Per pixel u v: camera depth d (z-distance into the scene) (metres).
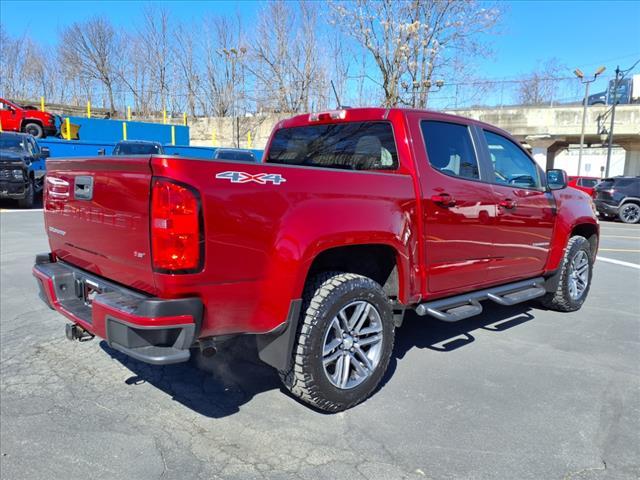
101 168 2.95
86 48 39.06
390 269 3.68
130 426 3.09
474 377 3.92
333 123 4.36
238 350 4.37
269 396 3.53
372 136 4.00
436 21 17.42
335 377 3.25
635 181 18.95
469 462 2.78
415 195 3.64
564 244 5.41
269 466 2.71
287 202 2.90
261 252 2.80
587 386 3.79
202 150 24.62
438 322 5.35
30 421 3.11
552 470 2.72
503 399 3.55
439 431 3.10
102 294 2.81
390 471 2.69
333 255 3.46
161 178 2.52
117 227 2.84
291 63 26.92
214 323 2.72
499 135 4.68
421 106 17.98
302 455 2.82
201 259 2.59
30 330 4.68
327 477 2.63
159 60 37.31
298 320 3.07
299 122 4.68
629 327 5.25
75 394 3.48
